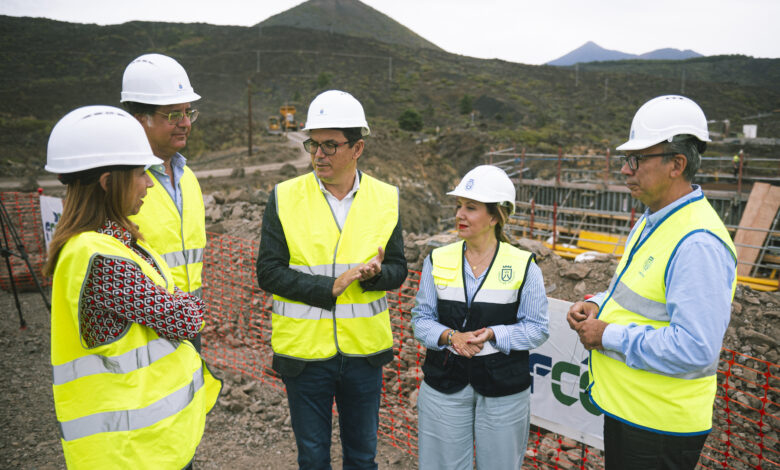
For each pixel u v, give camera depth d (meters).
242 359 4.52
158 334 1.68
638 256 1.89
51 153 1.56
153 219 2.29
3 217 5.09
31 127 48.16
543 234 16.91
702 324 1.60
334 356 2.30
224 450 3.26
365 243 2.35
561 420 2.87
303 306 2.27
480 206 2.20
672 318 1.68
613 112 97.44
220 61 139.25
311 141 2.23
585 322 1.94
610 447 1.92
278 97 111.44
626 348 1.75
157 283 1.70
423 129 74.50
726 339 4.23
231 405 3.71
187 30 171.75
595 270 5.12
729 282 1.65
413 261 5.92
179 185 2.46
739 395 3.69
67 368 1.56
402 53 156.25
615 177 23.61
